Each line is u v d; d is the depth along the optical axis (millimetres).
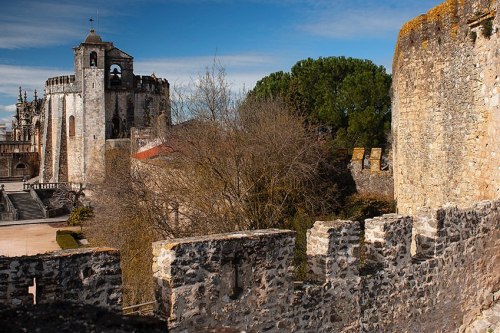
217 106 31625
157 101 89938
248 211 26969
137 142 53219
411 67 20875
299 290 9789
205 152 27625
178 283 8148
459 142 16953
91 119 84188
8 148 116875
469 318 13398
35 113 114562
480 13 15172
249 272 8992
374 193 34906
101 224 34062
